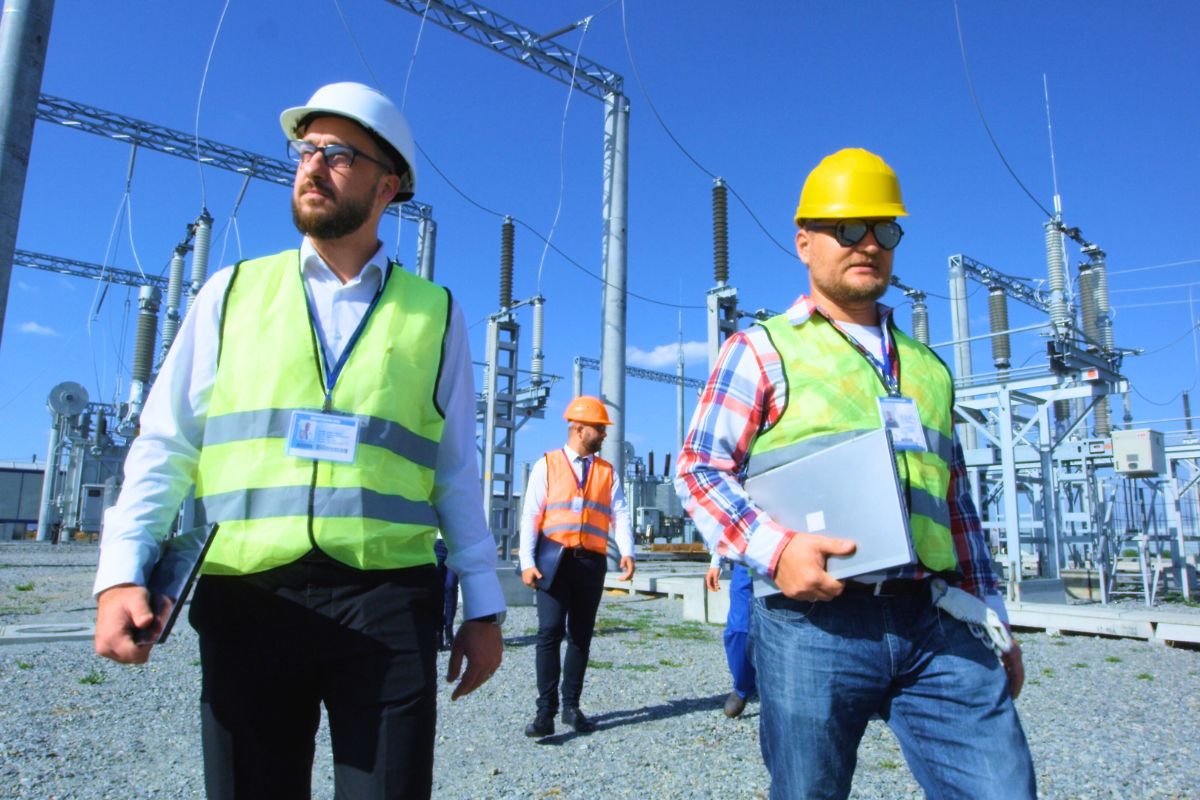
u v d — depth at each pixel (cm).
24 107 482
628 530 595
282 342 202
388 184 226
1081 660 855
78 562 2228
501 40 1479
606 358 1541
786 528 215
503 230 1908
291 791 190
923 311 2520
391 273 226
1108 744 512
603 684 691
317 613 187
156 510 188
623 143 1622
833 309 243
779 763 208
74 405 3791
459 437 228
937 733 206
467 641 216
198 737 504
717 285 1385
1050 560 1548
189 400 203
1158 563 1688
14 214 476
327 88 221
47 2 496
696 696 643
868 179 238
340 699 186
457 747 498
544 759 472
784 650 211
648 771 449
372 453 199
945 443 235
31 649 820
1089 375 1498
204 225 2042
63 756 454
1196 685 714
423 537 206
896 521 199
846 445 212
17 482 4881
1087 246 1783
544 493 548
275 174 1900
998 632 208
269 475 192
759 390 228
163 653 804
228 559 188
